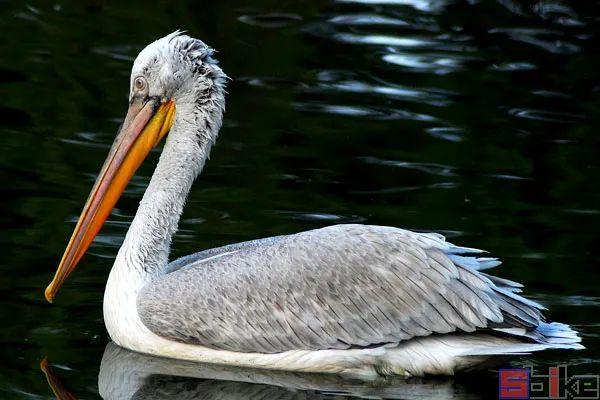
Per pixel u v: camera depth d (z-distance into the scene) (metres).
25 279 12.60
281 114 18.22
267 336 11.17
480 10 23.28
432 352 10.96
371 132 17.59
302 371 11.20
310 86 19.47
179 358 11.37
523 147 17.19
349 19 22.61
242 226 14.17
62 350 11.23
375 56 20.84
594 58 21.02
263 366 11.24
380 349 11.03
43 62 19.81
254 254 11.42
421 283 11.03
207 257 11.84
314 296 11.13
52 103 18.20
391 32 22.02
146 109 11.98
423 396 10.58
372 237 11.29
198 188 15.40
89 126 17.44
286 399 10.42
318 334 11.13
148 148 12.02
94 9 22.39
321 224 14.27
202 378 10.93
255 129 17.61
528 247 13.66
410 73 20.14
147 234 11.70
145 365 11.18
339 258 11.20
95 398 10.27
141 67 11.92
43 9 22.23
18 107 17.97
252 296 11.20
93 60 20.03
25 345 11.26
